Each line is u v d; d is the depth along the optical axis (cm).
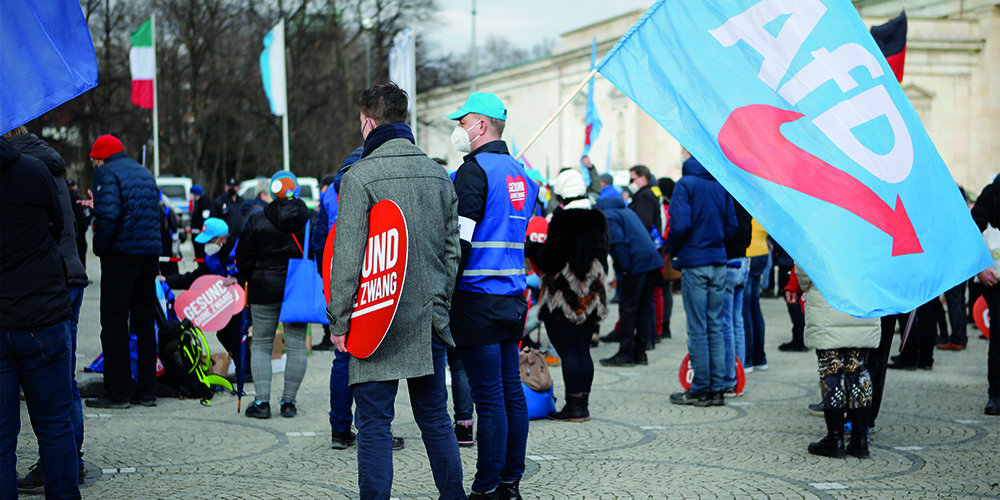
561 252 642
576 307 642
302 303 638
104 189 659
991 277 678
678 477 507
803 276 554
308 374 870
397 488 479
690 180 713
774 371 896
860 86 516
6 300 379
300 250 661
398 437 577
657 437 610
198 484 483
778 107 510
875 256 475
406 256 358
